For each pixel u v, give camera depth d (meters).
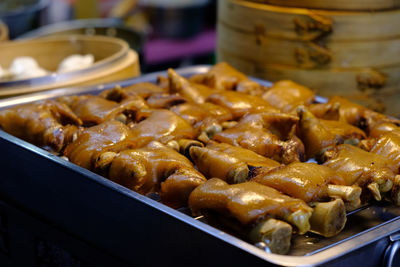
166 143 1.14
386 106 1.53
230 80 1.41
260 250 0.87
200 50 3.17
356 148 1.11
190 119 1.21
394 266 0.94
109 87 1.44
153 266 0.99
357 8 1.43
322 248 0.93
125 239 1.01
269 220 0.93
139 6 3.18
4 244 1.24
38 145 1.21
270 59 1.53
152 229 0.97
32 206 1.15
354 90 1.50
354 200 1.01
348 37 1.45
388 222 0.95
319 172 1.02
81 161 1.11
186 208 1.06
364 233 0.93
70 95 1.39
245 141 1.13
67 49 2.00
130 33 2.23
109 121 1.16
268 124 1.18
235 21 1.58
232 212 0.95
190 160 1.14
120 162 1.06
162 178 1.07
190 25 3.17
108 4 3.16
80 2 2.79
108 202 1.01
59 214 1.10
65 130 1.20
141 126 1.16
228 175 1.04
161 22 3.15
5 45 1.92
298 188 0.99
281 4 1.48
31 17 2.44
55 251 1.13
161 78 1.46
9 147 1.14
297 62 1.50
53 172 1.08
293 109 1.27
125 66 1.66
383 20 1.45
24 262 1.20
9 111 1.22
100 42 1.96
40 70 1.82
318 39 1.46
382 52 1.47
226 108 1.26
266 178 1.01
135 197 0.98
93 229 1.05
